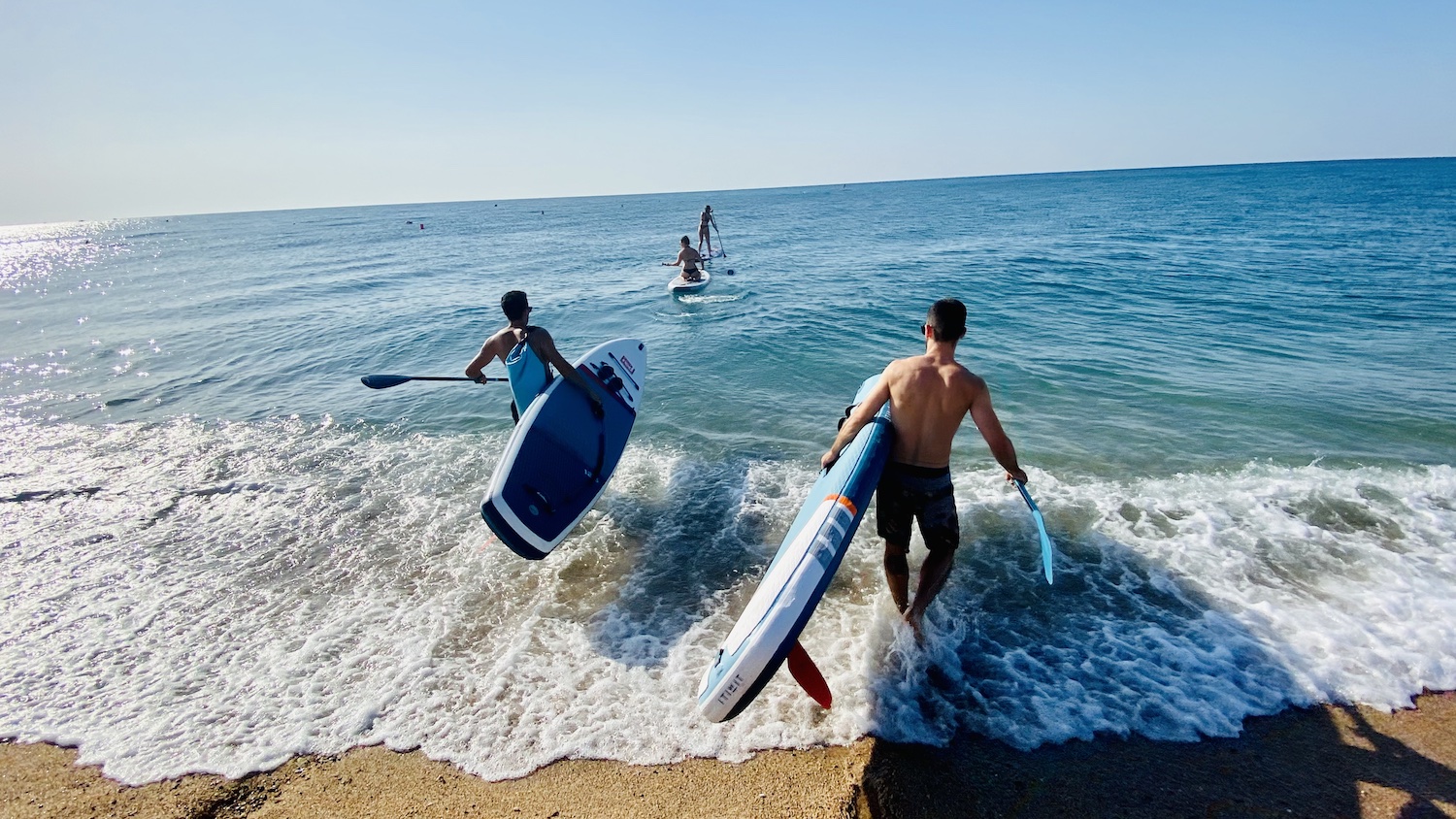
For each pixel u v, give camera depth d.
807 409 7.02
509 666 3.45
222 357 10.55
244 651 3.67
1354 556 4.03
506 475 4.16
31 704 3.34
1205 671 3.22
